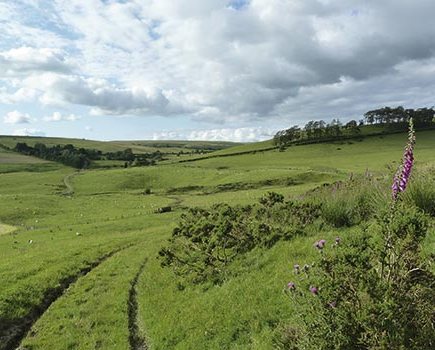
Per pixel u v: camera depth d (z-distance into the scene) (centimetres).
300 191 6019
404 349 584
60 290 1830
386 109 19212
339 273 630
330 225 1438
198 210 2191
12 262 2275
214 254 1602
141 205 6469
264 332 941
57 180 11850
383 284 606
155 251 2372
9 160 18650
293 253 1283
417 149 13562
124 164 17388
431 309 627
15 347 1320
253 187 8362
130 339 1245
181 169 11706
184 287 1480
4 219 5372
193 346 1040
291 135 17925
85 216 5434
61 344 1266
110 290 1738
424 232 628
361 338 588
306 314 702
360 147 15225
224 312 1117
